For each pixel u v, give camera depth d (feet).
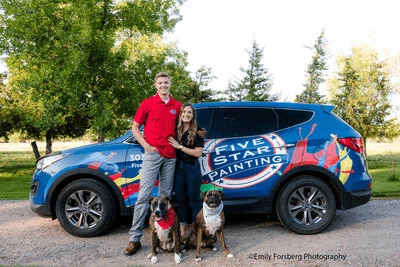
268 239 15.71
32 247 14.89
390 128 71.31
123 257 13.67
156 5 43.86
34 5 37.17
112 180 15.81
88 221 16.67
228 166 15.85
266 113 16.62
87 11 36.37
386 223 18.11
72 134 72.28
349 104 72.54
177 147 14.30
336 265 12.47
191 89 68.90
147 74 41.37
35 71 40.29
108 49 36.83
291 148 16.01
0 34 39.63
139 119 14.30
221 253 14.05
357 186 16.07
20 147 159.63
